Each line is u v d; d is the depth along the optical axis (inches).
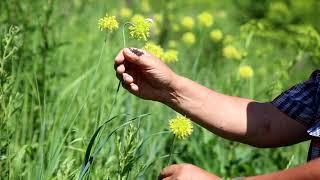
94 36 228.4
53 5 187.3
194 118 118.7
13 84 139.9
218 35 223.9
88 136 144.0
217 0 352.2
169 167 101.7
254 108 119.3
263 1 292.7
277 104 118.4
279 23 263.6
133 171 131.9
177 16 311.6
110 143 142.2
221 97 119.6
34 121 155.4
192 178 99.0
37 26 187.0
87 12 252.7
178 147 169.8
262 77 227.6
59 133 128.1
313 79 116.2
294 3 280.7
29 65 173.2
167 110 169.9
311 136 109.4
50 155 125.4
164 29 238.5
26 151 141.9
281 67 201.2
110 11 264.7
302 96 116.5
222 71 223.6
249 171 172.7
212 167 170.9
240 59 197.5
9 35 128.8
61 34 207.8
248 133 118.3
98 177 132.6
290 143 118.6
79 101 159.3
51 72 177.3
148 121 157.3
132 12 249.4
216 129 118.9
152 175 155.0
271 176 97.7
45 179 123.8
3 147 130.0
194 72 176.4
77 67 199.2
